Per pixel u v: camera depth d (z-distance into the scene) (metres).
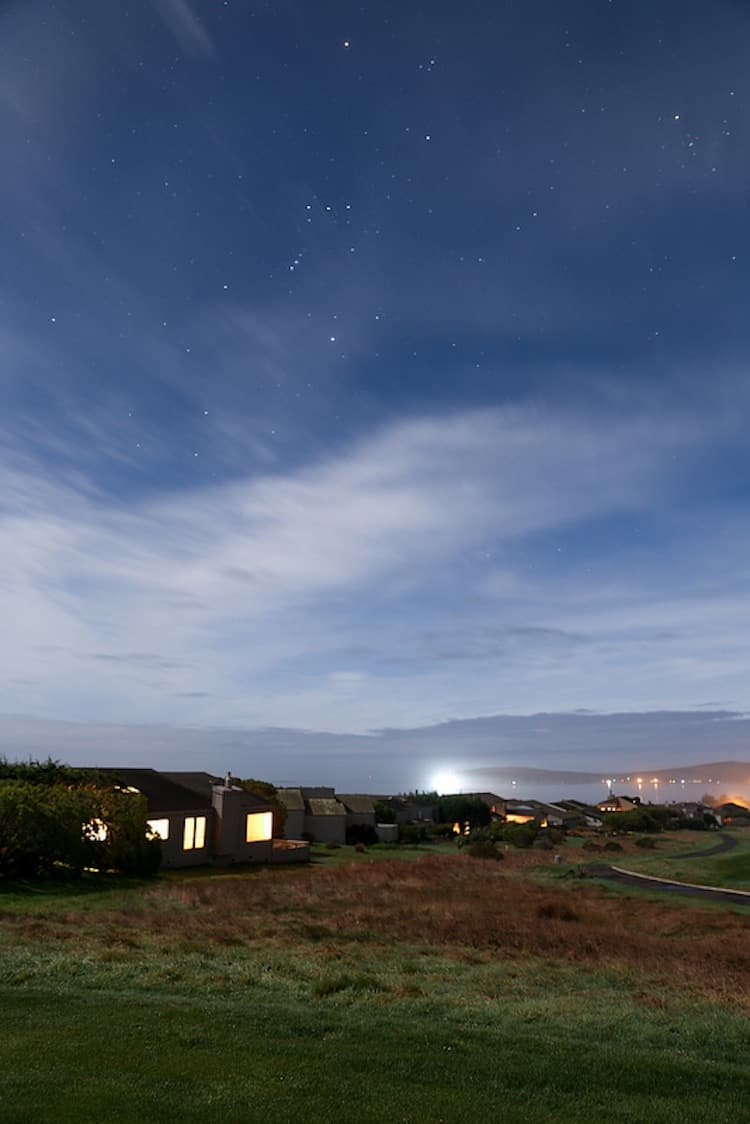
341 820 64.94
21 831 27.97
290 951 16.19
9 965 12.52
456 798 93.62
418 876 36.53
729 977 15.52
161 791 40.81
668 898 30.52
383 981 13.30
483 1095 7.58
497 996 12.93
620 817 82.50
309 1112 6.85
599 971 15.84
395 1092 7.48
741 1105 7.74
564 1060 8.83
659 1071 8.62
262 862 42.88
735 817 110.62
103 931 17.05
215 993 11.55
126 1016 9.52
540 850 57.72
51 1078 7.29
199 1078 7.52
